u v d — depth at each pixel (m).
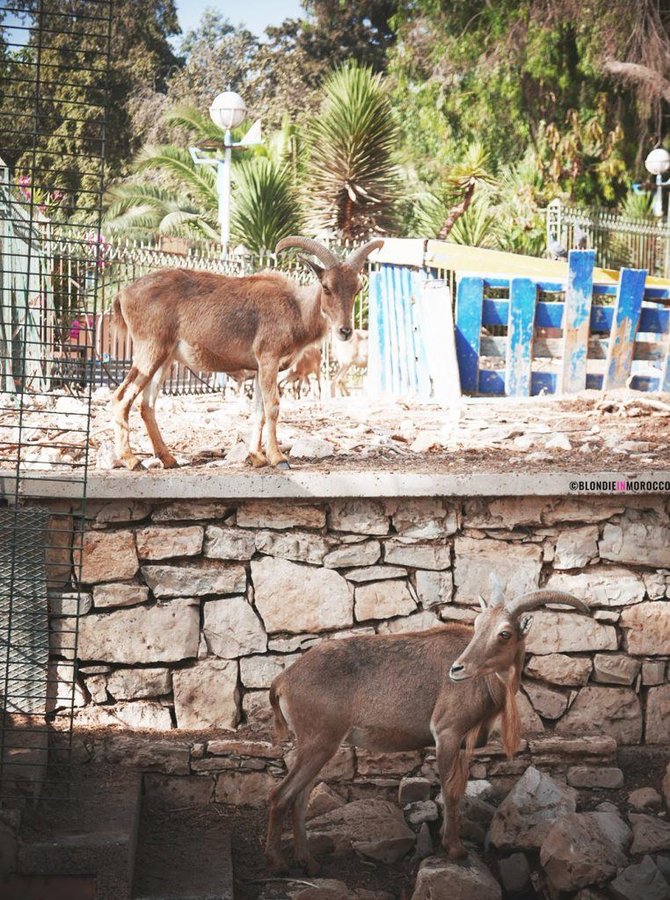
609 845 6.21
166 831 6.48
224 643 6.94
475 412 10.77
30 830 5.82
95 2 6.16
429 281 12.74
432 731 6.08
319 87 44.06
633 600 7.15
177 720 6.92
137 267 14.06
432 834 6.56
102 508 6.86
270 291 7.48
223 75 47.41
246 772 6.69
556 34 29.50
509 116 31.53
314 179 24.52
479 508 7.09
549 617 7.09
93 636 6.85
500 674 5.90
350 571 7.01
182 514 6.90
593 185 31.42
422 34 33.28
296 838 6.20
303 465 7.62
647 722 7.16
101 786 6.42
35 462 7.23
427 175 33.28
